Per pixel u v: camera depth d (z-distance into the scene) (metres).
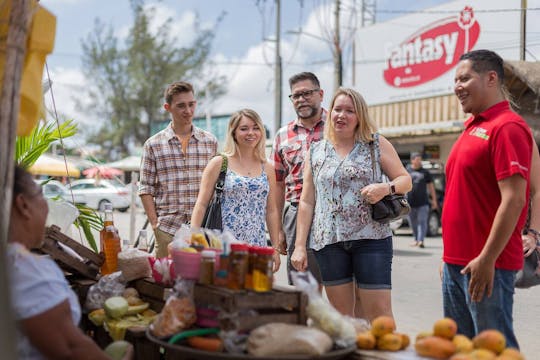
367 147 3.85
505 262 2.90
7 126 2.24
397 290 8.12
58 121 4.44
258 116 4.46
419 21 21.95
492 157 2.88
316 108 4.79
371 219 3.76
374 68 23.77
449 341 2.38
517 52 19.36
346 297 3.87
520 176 2.76
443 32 21.20
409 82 22.39
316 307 2.48
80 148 7.94
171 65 44.47
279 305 2.46
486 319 2.88
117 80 45.38
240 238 4.33
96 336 3.24
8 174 2.23
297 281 2.53
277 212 4.75
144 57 44.94
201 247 2.83
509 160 2.77
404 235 16.17
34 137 4.73
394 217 3.70
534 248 3.09
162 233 5.05
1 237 1.67
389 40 23.14
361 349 2.49
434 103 21.52
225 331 2.40
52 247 3.42
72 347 2.36
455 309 3.14
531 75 9.14
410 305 7.16
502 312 2.90
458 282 3.08
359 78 24.38
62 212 4.02
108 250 3.51
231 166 4.41
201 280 2.59
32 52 2.72
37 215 2.54
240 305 2.39
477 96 2.98
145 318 3.08
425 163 18.09
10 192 2.24
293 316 2.50
